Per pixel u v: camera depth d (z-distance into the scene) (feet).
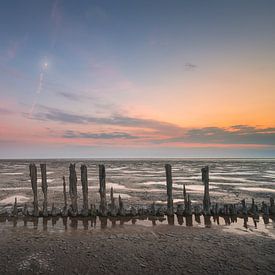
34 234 45.93
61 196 88.89
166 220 55.42
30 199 82.23
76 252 36.94
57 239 43.04
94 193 94.38
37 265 32.45
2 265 32.42
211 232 46.83
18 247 38.99
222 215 59.26
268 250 37.55
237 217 57.62
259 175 184.14
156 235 45.19
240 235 44.96
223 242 41.22
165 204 73.61
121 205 59.21
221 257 34.96
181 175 180.55
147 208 60.29
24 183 126.41
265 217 57.47
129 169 271.49
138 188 108.68
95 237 44.21
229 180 144.77
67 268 31.63
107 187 112.06
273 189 105.50
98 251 37.35
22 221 55.11
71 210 58.95
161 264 32.76
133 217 57.93
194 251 37.24
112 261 33.71
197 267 31.83
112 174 192.95
